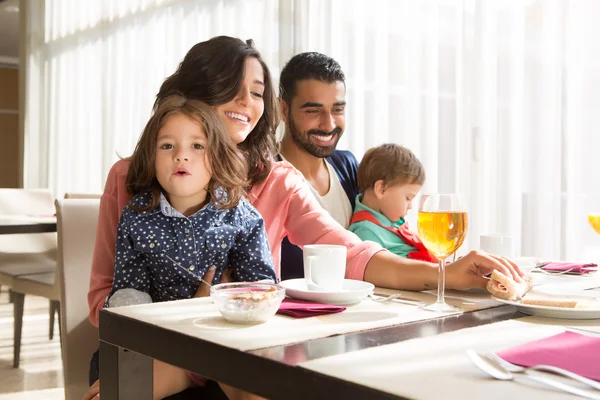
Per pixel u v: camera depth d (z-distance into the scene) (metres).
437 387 0.59
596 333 0.82
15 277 3.01
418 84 2.68
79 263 1.67
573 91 2.22
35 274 3.03
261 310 0.86
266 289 0.93
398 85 2.76
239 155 1.34
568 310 0.89
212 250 1.28
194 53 1.52
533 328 0.85
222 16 3.77
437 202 1.01
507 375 0.62
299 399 0.66
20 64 6.23
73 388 1.59
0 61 9.71
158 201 1.27
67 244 1.66
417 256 1.79
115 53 4.74
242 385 0.72
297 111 1.93
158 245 1.24
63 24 5.60
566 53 2.23
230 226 1.29
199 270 1.28
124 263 1.26
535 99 2.33
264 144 1.61
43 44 5.92
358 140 2.96
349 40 2.97
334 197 1.97
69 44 5.48
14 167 9.92
